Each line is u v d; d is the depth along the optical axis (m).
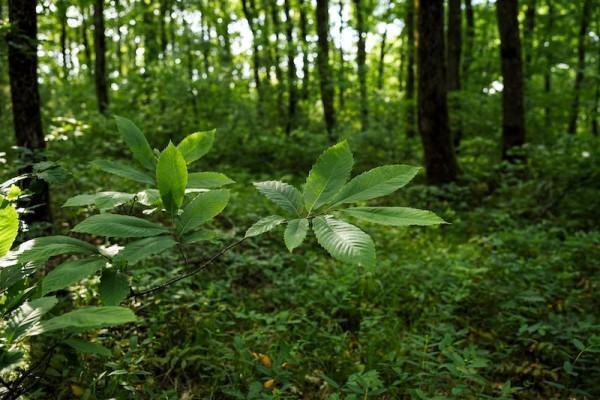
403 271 5.00
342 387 3.03
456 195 8.64
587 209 7.23
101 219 1.57
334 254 1.21
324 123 15.81
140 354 3.22
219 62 15.23
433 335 3.58
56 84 15.75
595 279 4.67
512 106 9.51
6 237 1.35
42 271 4.01
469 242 6.29
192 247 5.25
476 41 17.31
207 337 3.49
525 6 16.14
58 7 7.04
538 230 6.61
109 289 1.64
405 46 19.59
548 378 3.35
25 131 4.97
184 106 12.72
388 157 11.55
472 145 11.52
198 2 17.34
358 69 15.10
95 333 3.35
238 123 12.86
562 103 13.48
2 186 2.31
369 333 3.69
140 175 1.82
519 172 8.89
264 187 1.55
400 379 3.14
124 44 24.97
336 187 1.46
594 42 15.06
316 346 3.63
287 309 4.32
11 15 4.84
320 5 14.10
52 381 2.83
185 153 1.91
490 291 4.45
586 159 7.41
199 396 3.00
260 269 5.08
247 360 3.07
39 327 1.21
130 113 12.52
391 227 6.78
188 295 3.94
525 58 15.65
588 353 3.46
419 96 9.09
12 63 4.85
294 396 2.82
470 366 2.76
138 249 1.51
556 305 4.30
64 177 2.54
